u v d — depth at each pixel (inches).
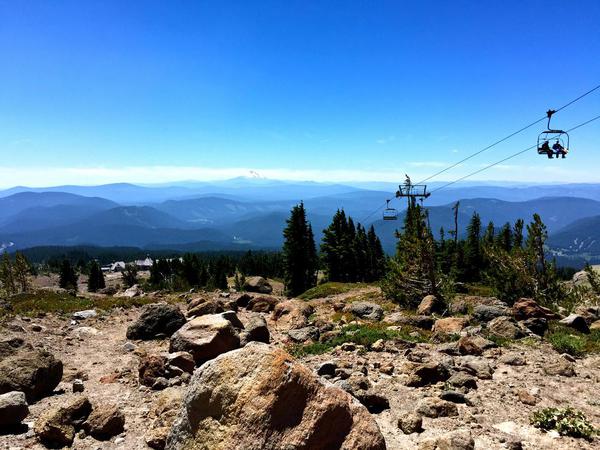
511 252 1106.7
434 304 1018.1
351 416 276.4
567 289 1038.4
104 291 2453.2
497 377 498.9
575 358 577.0
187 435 278.7
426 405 389.1
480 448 319.0
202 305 1007.6
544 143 920.9
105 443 337.1
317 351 651.5
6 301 1186.0
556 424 351.3
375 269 4448.8
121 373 550.0
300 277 3361.2
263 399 263.0
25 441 332.5
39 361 459.2
